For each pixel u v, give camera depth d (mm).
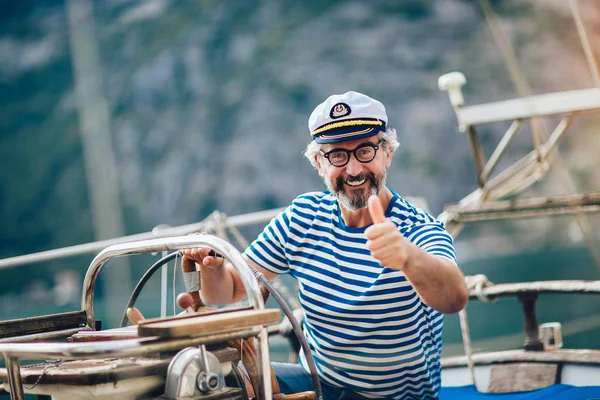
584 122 33906
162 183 37469
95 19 40406
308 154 2176
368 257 2072
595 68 3461
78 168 38156
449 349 10406
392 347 2072
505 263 27984
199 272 1967
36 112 39438
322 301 2115
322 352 2174
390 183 35938
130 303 2047
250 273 1692
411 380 2133
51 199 37781
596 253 3562
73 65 39781
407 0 38531
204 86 38812
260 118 37875
